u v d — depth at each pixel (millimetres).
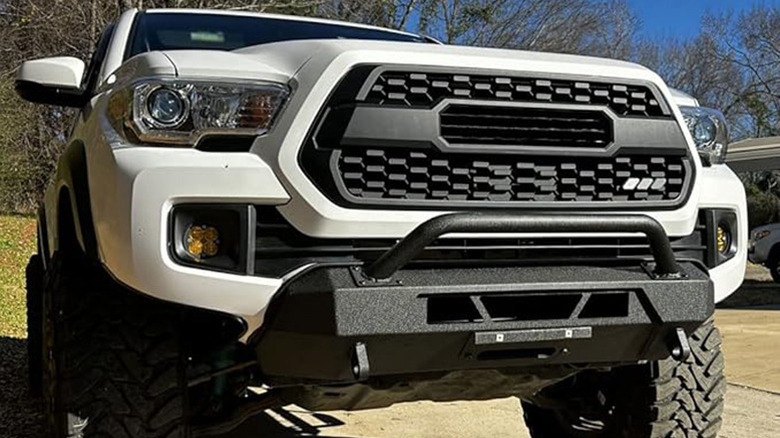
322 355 2355
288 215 2389
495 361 2537
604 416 3629
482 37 23547
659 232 2551
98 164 2514
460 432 4719
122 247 2365
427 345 2398
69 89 3191
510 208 2527
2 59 17828
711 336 3332
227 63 2506
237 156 2404
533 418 4242
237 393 3045
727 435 4758
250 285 2355
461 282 2404
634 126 2668
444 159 2473
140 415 2523
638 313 2588
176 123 2432
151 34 3625
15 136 17016
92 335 2568
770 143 14406
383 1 19188
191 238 2365
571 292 2504
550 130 2588
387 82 2459
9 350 7168
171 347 2590
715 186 2939
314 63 2455
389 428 4793
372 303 2312
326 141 2393
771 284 16969
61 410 2541
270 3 15531
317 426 4812
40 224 4801
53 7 17344
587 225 2473
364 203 2396
